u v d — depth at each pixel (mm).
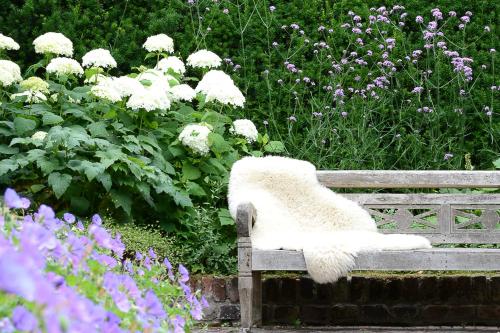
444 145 7195
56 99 6137
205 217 5879
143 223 5879
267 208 5344
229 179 5613
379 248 4730
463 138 7410
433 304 5641
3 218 2225
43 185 5762
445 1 8000
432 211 5621
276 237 5094
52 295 1556
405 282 5652
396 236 4984
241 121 6395
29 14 7770
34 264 1705
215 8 7941
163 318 2555
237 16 8047
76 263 2293
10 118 6090
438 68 7375
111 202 5824
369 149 7230
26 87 5836
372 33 8023
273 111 7656
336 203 5496
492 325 5633
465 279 5645
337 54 7891
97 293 2223
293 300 5688
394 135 7301
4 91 6109
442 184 5594
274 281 5695
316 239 4871
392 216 5637
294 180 5535
